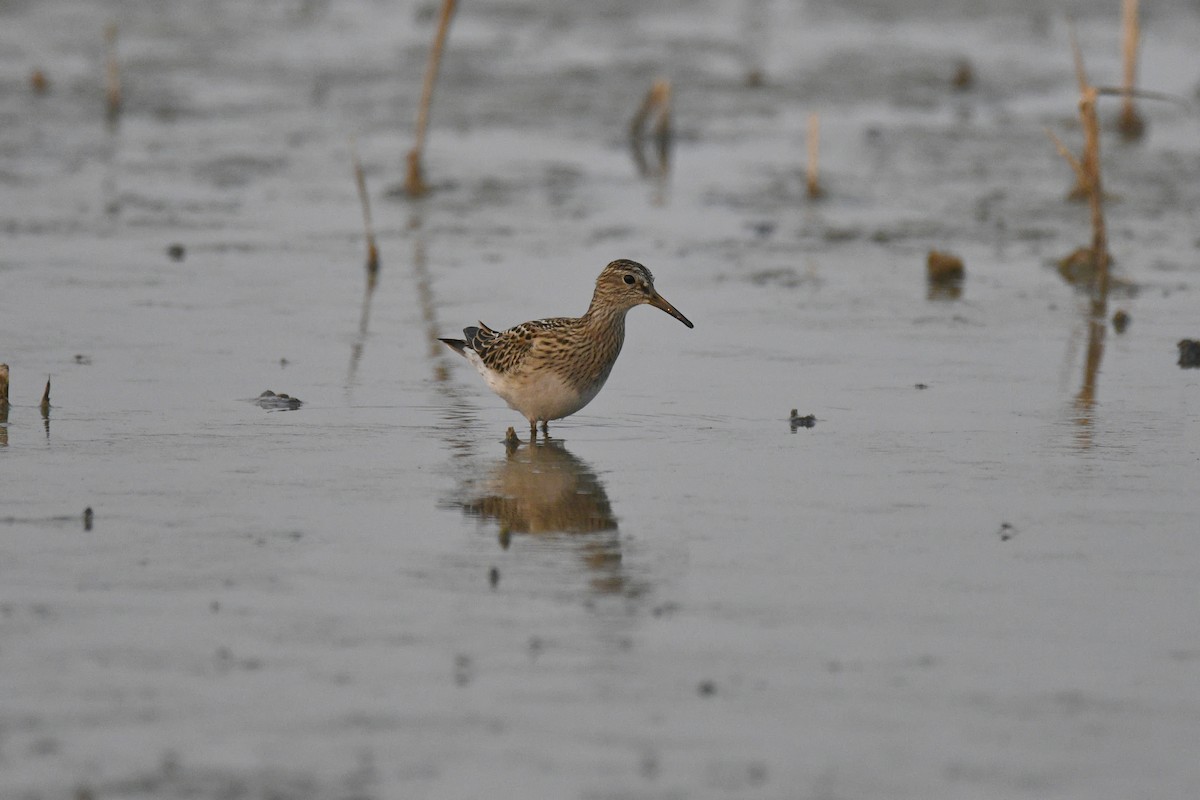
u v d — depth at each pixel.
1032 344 18.73
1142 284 21.33
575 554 12.20
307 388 16.88
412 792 8.66
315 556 12.06
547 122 31.33
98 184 26.25
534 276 21.53
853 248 23.28
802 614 11.04
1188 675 10.09
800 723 9.48
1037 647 10.51
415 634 10.65
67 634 10.55
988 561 12.04
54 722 9.37
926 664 10.24
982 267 22.30
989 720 9.52
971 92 33.66
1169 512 13.11
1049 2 43.19
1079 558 12.09
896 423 15.82
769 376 17.55
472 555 12.14
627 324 19.80
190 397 16.44
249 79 34.44
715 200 25.97
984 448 14.95
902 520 12.98
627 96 33.47
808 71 35.56
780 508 13.29
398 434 15.46
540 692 9.84
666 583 11.61
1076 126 30.88
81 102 31.81
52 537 12.33
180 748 9.09
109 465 14.20
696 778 8.84
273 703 9.64
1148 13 41.38
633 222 24.64
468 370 17.77
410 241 23.45
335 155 28.61
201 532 12.53
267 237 23.47
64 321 19.12
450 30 40.03
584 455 14.87
